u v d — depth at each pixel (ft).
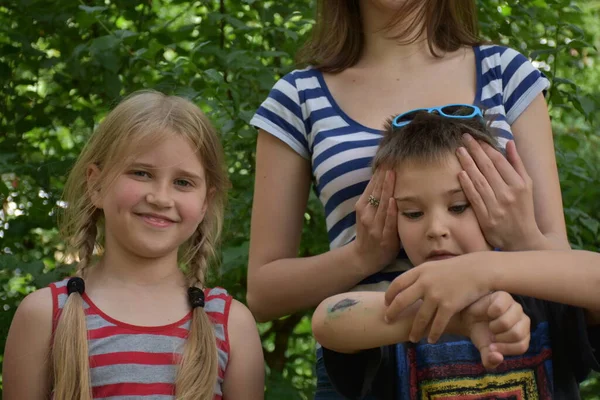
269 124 8.16
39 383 7.11
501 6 13.60
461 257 6.42
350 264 7.33
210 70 10.99
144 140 7.34
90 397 6.83
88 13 11.65
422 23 8.19
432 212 6.84
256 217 8.20
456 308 6.23
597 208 13.74
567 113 14.39
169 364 7.06
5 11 13.58
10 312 11.55
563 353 6.72
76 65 13.12
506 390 6.57
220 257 10.87
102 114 13.61
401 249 7.32
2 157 12.21
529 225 6.97
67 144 14.62
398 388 6.80
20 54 13.41
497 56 8.04
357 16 8.43
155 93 7.91
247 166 11.91
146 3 13.46
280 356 13.80
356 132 7.79
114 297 7.27
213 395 7.14
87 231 7.76
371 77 8.15
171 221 7.37
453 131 6.97
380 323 6.49
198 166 7.54
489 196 6.81
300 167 8.18
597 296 6.40
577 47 12.98
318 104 8.09
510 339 6.05
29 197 12.57
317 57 8.58
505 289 6.30
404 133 7.04
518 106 7.86
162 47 11.80
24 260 11.95
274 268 7.84
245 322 7.56
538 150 7.78
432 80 8.01
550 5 13.70
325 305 6.76
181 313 7.36
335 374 6.72
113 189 7.33
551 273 6.36
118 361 6.96
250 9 13.16
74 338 6.98
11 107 13.39
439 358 6.72
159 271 7.48
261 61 12.33
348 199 7.59
